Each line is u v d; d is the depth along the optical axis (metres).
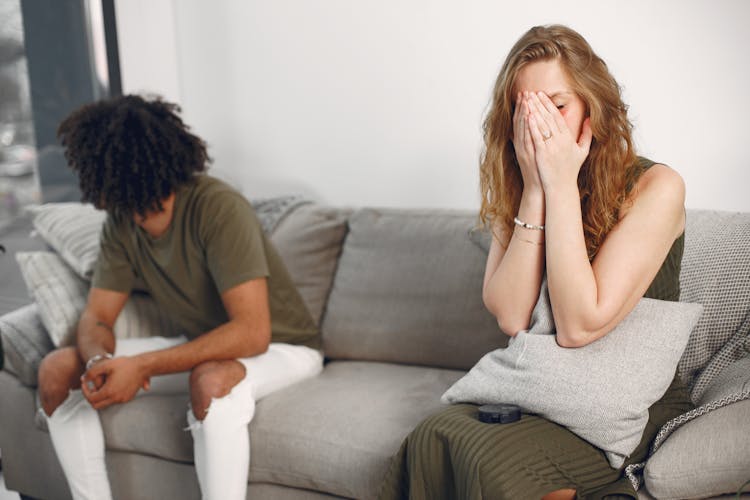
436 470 1.42
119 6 2.99
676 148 2.22
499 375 1.52
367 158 2.73
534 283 1.56
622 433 1.41
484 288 1.66
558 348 1.48
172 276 2.10
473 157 2.53
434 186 2.62
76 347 2.11
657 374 1.43
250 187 3.00
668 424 1.46
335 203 2.83
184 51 3.03
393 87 2.64
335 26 2.71
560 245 1.45
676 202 1.49
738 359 1.65
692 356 1.73
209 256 2.01
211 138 3.04
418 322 2.19
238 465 1.80
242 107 2.95
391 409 1.85
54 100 2.88
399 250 2.29
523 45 1.54
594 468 1.41
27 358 2.22
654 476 1.37
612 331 1.47
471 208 2.56
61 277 2.35
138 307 2.35
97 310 2.18
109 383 1.89
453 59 2.51
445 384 2.02
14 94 2.75
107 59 3.02
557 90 1.50
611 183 1.51
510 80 1.54
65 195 2.94
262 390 1.96
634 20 2.21
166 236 2.08
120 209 2.04
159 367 1.92
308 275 2.43
